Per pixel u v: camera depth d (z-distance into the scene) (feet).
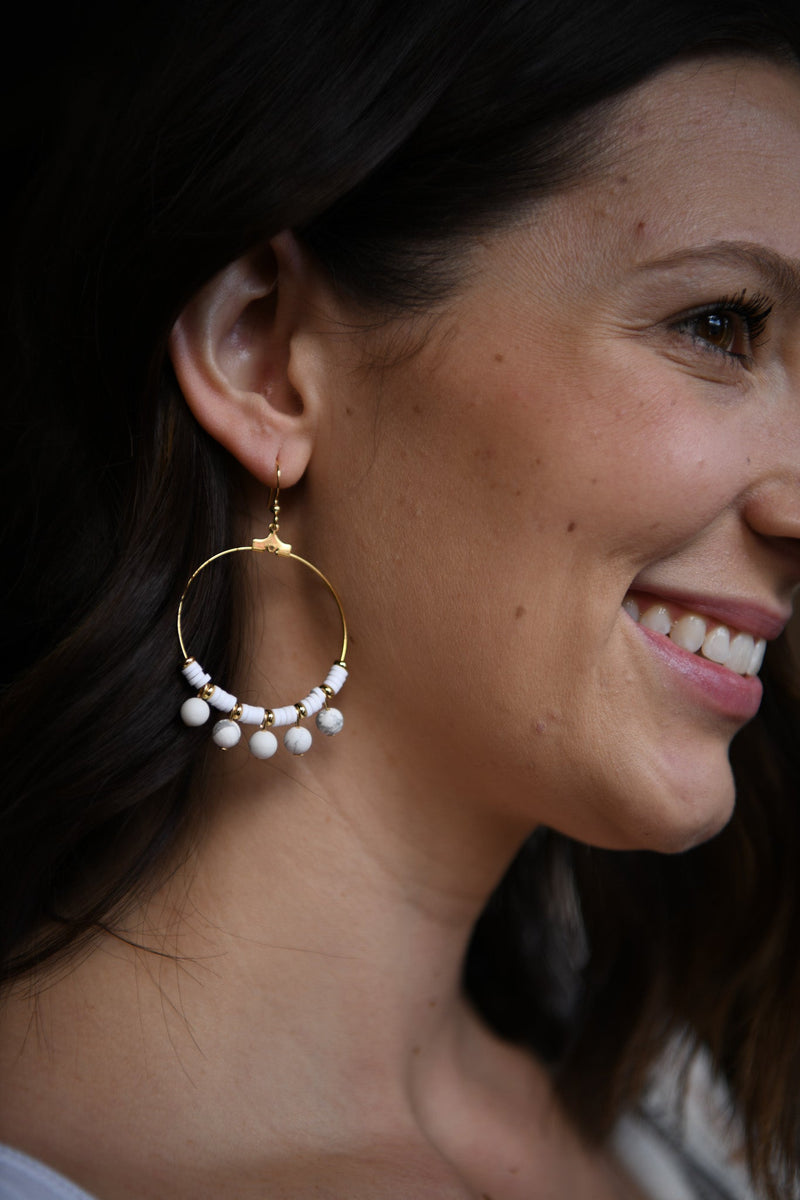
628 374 4.41
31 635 5.06
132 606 4.54
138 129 4.67
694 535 4.59
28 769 4.54
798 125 4.60
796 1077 6.68
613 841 5.00
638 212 4.39
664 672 4.75
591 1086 6.57
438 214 4.44
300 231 4.61
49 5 5.46
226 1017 4.79
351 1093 5.08
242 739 4.86
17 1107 4.45
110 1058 4.60
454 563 4.57
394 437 4.59
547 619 4.53
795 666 6.54
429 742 4.90
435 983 5.47
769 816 6.81
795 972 6.77
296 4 4.48
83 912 4.75
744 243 4.41
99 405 4.78
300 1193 4.62
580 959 7.68
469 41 4.37
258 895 4.87
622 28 4.38
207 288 4.59
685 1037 7.17
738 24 4.48
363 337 4.59
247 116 4.44
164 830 4.72
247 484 4.88
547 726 4.64
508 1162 5.86
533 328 4.42
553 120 4.37
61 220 4.89
